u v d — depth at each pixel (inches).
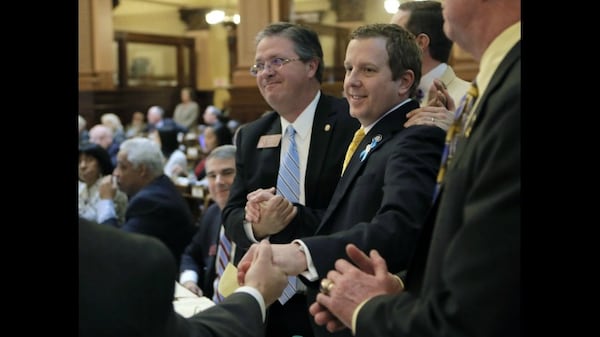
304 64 72.7
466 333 36.2
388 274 46.7
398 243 52.3
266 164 75.8
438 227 39.8
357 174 59.9
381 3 392.5
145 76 547.5
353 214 58.7
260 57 73.2
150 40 549.6
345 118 73.6
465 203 38.4
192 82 582.6
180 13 579.8
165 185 121.7
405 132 58.1
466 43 42.9
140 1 543.2
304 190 72.9
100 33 475.8
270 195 68.1
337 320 46.6
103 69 478.9
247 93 387.5
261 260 52.6
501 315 35.4
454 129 43.6
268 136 77.2
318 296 46.0
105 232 39.2
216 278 102.5
